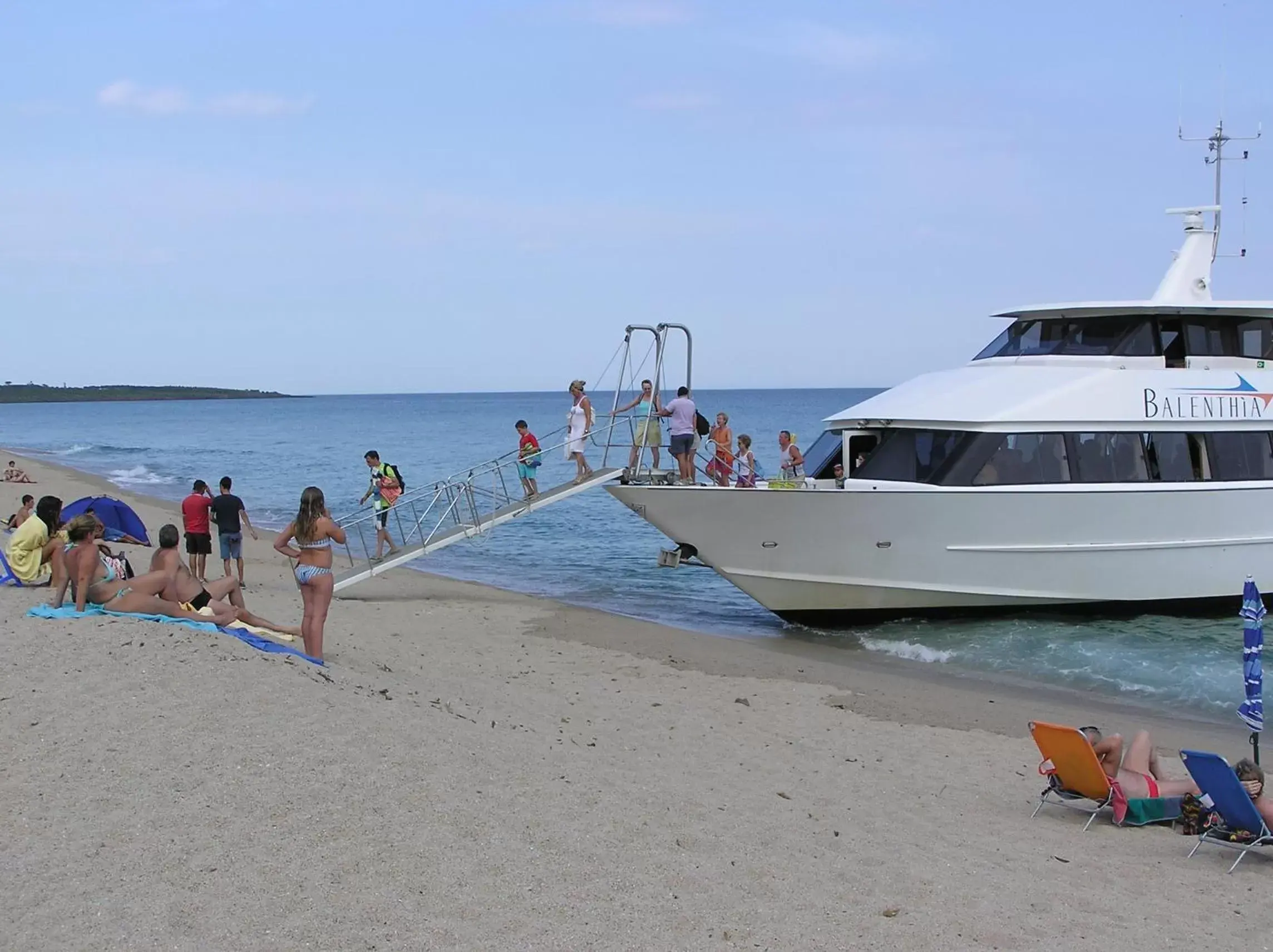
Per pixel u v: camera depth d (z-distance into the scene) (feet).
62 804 21.50
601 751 30.83
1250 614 28.27
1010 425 54.95
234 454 250.16
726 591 72.49
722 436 61.67
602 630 55.62
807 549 55.77
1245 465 59.16
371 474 61.93
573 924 18.80
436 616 57.16
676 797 26.63
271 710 26.73
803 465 63.98
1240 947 20.68
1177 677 48.06
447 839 21.50
